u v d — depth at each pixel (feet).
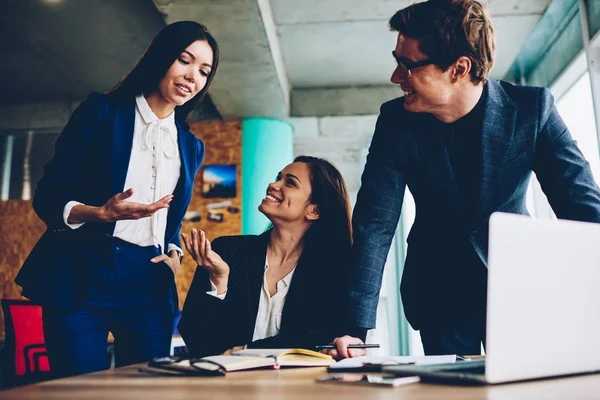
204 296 5.32
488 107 4.94
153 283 5.71
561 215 4.87
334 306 5.72
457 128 5.14
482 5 4.79
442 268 5.22
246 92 19.94
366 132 24.02
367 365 3.07
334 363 3.27
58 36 18.51
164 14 15.33
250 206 21.11
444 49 4.64
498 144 4.93
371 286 4.97
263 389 2.39
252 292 5.84
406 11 4.91
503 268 2.38
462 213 5.11
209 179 21.50
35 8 16.92
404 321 21.06
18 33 18.31
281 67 20.25
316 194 6.14
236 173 21.52
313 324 5.68
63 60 20.13
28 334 9.89
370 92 22.85
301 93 22.94
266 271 6.09
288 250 6.15
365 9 17.40
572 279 2.59
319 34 18.80
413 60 4.80
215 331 5.25
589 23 14.48
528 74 20.53
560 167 4.88
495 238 2.36
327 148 25.41
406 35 4.85
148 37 18.51
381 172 5.34
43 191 5.21
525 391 2.24
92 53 19.66
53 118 23.22
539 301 2.48
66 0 16.47
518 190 5.10
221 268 5.16
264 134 21.76
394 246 21.85
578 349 2.61
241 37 16.28
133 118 5.71
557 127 5.00
